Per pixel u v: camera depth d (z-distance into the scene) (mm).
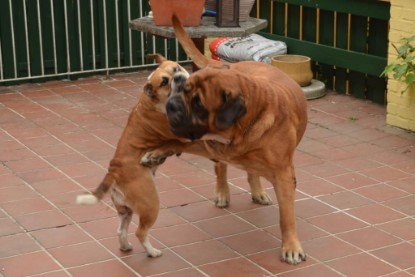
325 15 9164
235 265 4930
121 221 4984
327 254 5062
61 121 8125
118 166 4727
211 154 4883
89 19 9844
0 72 9523
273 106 4688
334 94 9117
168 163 6781
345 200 5969
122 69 10250
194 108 4398
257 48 9297
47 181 6387
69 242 5250
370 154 7047
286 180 4879
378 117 8203
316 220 5605
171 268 4887
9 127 7906
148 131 4711
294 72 8766
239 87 4457
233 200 5996
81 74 10000
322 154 7055
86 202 4609
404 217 5637
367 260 4969
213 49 9781
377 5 8367
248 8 7926
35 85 9688
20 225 5516
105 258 5020
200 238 5328
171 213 5746
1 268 4867
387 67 7613
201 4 7496
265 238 5328
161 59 4938
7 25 9414
